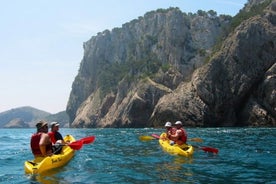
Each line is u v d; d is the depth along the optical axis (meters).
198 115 59.88
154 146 20.81
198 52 85.06
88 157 15.96
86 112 100.00
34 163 12.62
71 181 10.51
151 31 103.00
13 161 15.77
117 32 113.62
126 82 87.56
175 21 89.06
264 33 59.66
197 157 15.29
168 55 87.44
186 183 9.99
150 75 82.06
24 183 10.38
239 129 45.41
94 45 115.25
